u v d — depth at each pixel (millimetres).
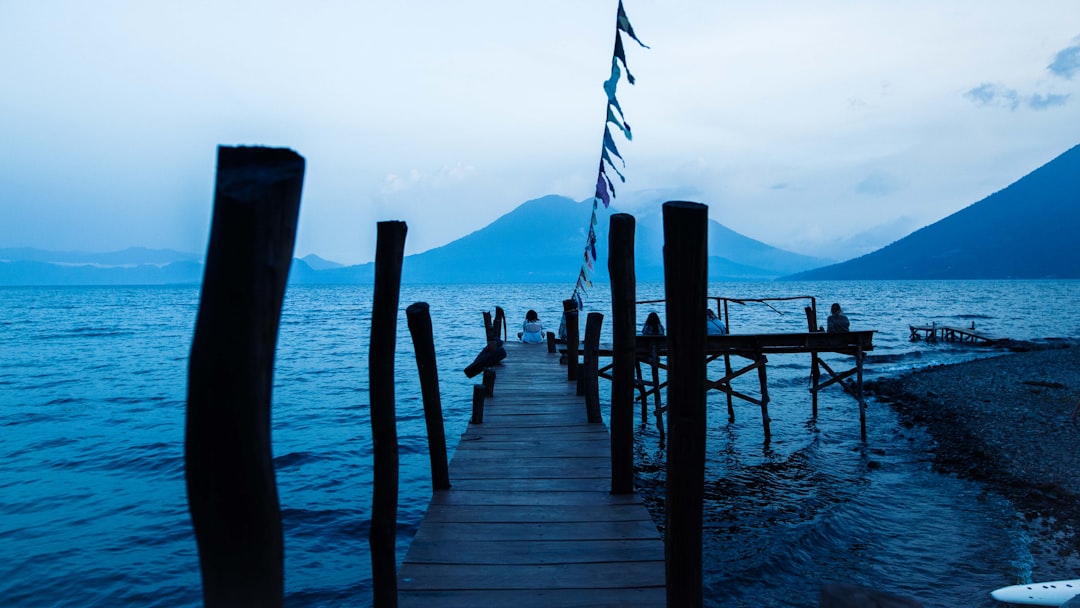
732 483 9875
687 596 2689
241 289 1081
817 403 16797
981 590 6137
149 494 9445
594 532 4633
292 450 11891
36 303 100500
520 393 10195
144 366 25578
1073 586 5965
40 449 12203
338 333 42500
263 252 1089
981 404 14836
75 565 7031
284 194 1116
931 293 121125
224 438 1116
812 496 9125
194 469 1144
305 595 6465
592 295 124812
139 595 6410
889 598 1162
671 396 2619
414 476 10273
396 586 3705
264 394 1147
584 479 5832
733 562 6914
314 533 7988
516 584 3875
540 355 15414
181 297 137750
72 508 8820
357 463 11023
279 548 1220
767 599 6129
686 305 2521
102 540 7707
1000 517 7980
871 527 7852
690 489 2643
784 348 12062
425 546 4398
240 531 1156
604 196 9195
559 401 9508
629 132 7883
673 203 2521
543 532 4633
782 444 12344
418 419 14875
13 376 22781
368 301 109000
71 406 16859
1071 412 13430
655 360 12109
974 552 7008
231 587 1181
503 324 21109
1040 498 8484
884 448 11891
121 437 13211
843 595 1188
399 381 20797
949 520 7996
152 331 44719
